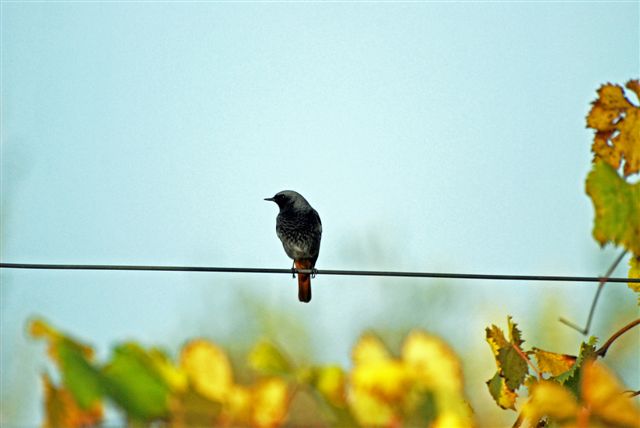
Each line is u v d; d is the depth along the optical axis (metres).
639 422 5.35
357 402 4.44
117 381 3.11
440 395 4.57
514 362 6.93
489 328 7.04
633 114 6.90
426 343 4.72
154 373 3.22
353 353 4.69
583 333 6.06
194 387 3.54
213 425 3.70
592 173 5.32
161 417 3.20
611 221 5.29
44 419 2.95
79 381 2.98
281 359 4.14
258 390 4.00
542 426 6.45
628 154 6.91
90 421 3.00
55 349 2.98
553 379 6.86
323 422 4.16
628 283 7.23
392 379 4.54
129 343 3.26
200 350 3.82
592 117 6.96
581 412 5.44
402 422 4.51
